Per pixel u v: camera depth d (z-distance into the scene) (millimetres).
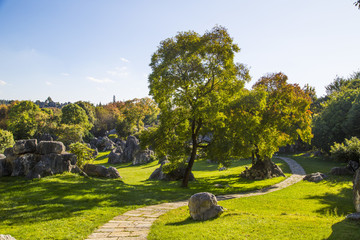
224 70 26250
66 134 80250
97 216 14859
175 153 27609
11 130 86625
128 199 19969
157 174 36906
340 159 38531
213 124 27125
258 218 12273
